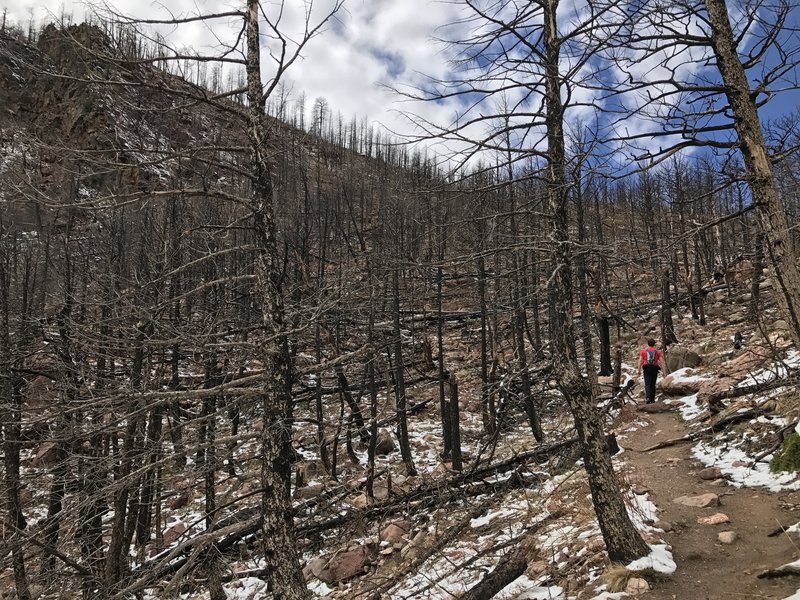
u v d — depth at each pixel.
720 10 4.70
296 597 5.35
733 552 5.77
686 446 9.66
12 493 9.05
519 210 6.11
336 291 6.61
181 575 5.42
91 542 8.17
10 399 8.25
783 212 4.50
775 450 7.86
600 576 5.80
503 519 8.90
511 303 8.26
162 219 9.06
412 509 10.34
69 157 5.39
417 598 7.40
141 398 5.60
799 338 4.34
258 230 6.06
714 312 21.00
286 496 5.63
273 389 5.81
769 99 4.64
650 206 19.64
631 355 19.91
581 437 5.82
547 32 5.59
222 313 7.82
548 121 5.50
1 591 10.13
